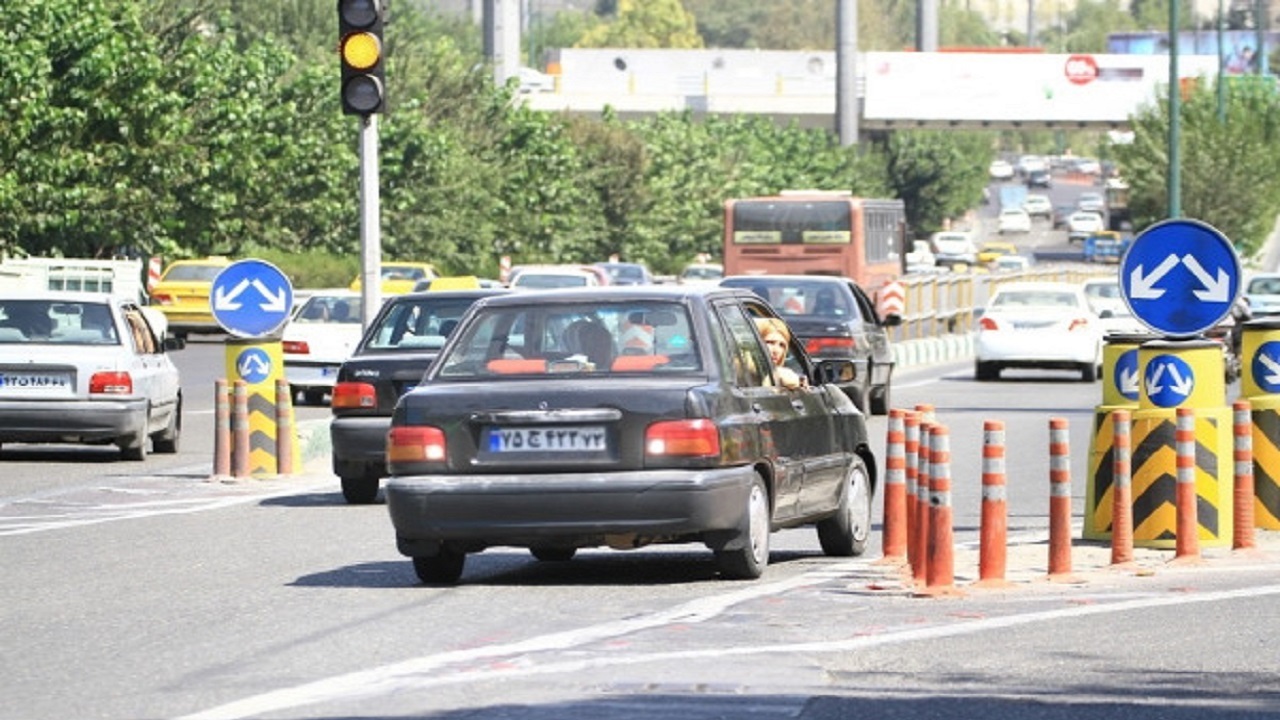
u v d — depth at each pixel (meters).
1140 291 42.88
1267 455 43.25
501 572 39.34
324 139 170.62
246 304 59.91
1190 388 41.25
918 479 36.81
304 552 42.25
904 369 125.06
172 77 146.25
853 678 27.16
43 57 124.00
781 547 43.75
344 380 52.22
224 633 31.39
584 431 36.00
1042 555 40.59
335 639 30.70
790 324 80.94
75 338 62.78
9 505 51.72
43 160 124.69
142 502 52.47
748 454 36.75
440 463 36.31
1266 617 32.31
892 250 156.50
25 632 31.81
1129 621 31.97
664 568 39.59
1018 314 109.12
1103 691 26.31
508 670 27.78
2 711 25.38
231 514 49.81
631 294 37.72
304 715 24.88
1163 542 40.94
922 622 31.92
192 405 88.62
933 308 147.62
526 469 36.06
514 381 36.72
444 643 30.23
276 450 58.47
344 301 90.25
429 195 184.62
